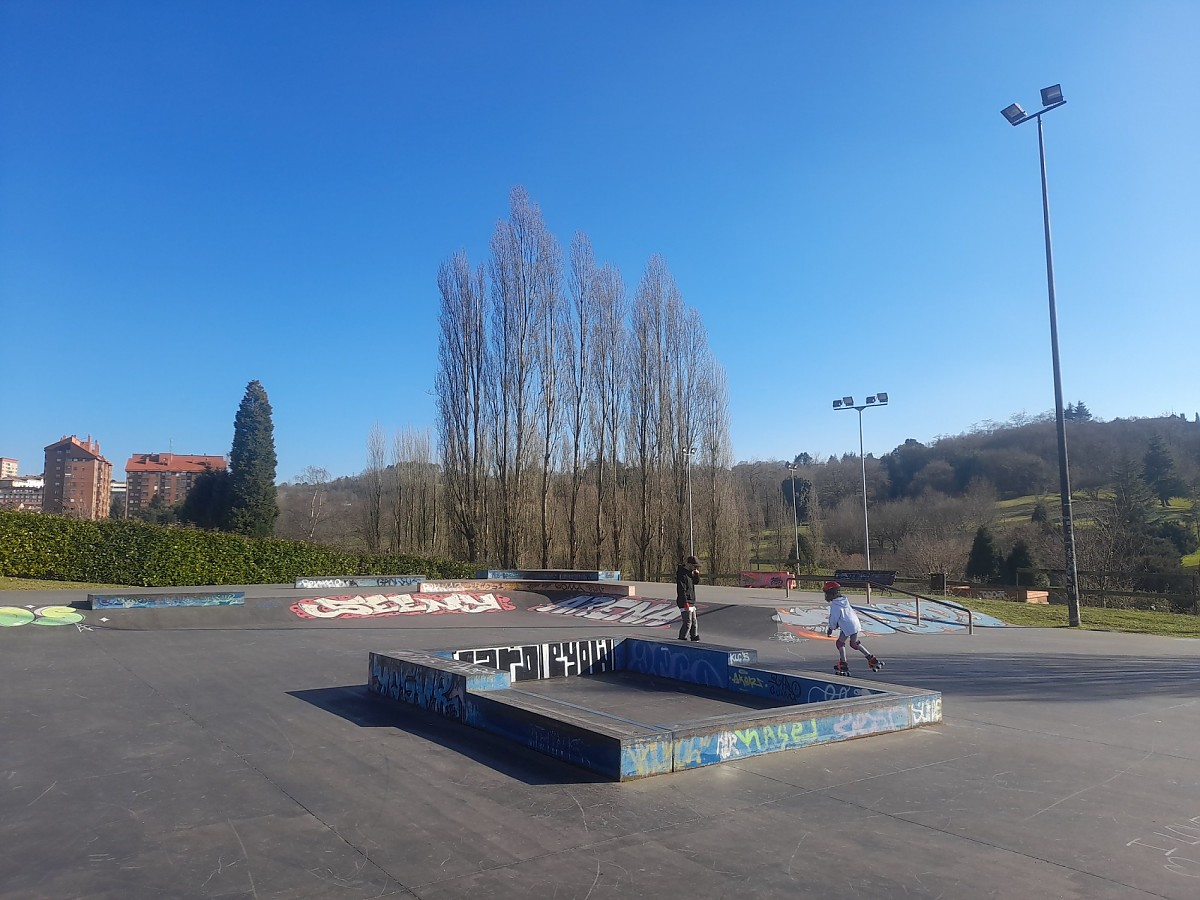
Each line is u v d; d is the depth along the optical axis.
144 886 3.95
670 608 19.70
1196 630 18.59
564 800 5.30
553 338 36.88
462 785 5.62
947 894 3.93
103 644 12.64
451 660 8.73
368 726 7.44
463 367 36.34
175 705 8.38
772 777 5.92
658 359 40.59
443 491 42.12
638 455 40.19
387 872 4.12
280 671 10.70
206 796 5.38
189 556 21.95
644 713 8.78
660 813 5.06
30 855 4.35
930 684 10.62
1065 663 12.73
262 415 47.09
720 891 3.92
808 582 34.78
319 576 24.17
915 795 5.54
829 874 4.15
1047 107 20.31
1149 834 4.83
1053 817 5.12
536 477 36.78
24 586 18.86
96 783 5.67
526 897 3.82
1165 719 8.32
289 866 4.20
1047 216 20.45
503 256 36.31
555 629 17.23
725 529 43.12
